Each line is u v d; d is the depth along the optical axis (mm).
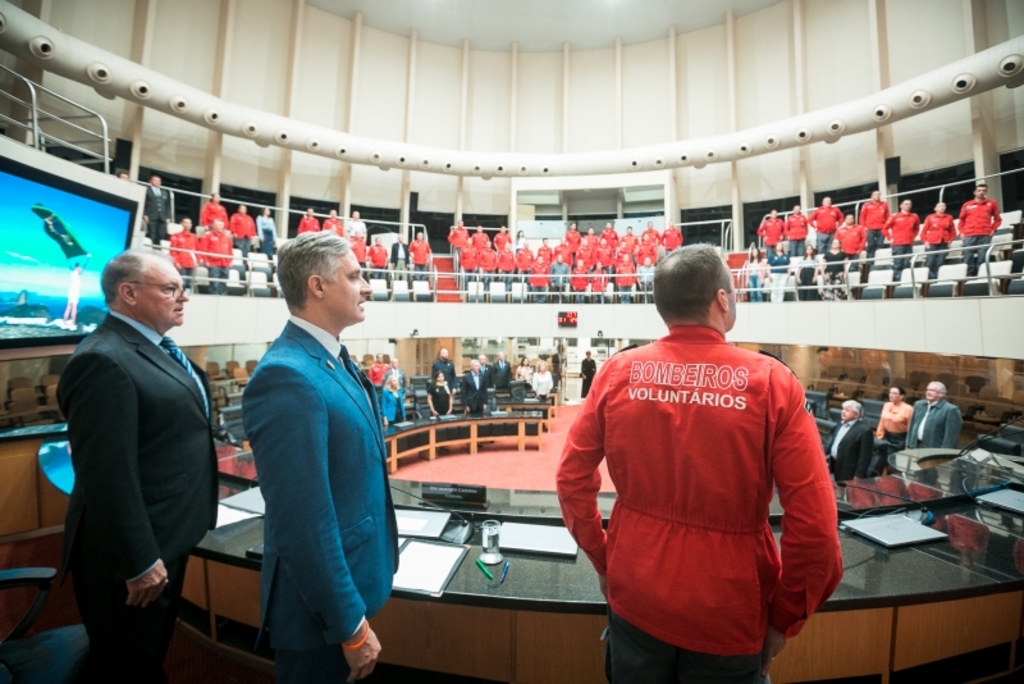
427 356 13203
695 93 13656
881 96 9844
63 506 4035
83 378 1632
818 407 8453
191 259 7969
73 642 1698
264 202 12562
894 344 6773
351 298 1521
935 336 6305
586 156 12984
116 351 1738
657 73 14062
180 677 2295
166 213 8000
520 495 2869
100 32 10055
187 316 6922
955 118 10250
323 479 1249
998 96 9992
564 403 13828
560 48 14633
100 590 1645
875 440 6074
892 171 10906
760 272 9758
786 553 1092
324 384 1364
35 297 3562
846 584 1942
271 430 1240
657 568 1192
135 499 1626
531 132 14688
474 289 11852
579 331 11070
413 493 2859
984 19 9992
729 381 1178
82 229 3963
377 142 12406
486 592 1872
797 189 12406
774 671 2014
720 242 13422
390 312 10266
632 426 1276
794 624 1146
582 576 2000
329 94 13141
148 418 1774
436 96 14352
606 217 15000
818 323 7820
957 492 2875
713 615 1121
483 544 2168
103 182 4207
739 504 1144
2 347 3324
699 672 1142
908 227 7812
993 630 2180
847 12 11586
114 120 10320
